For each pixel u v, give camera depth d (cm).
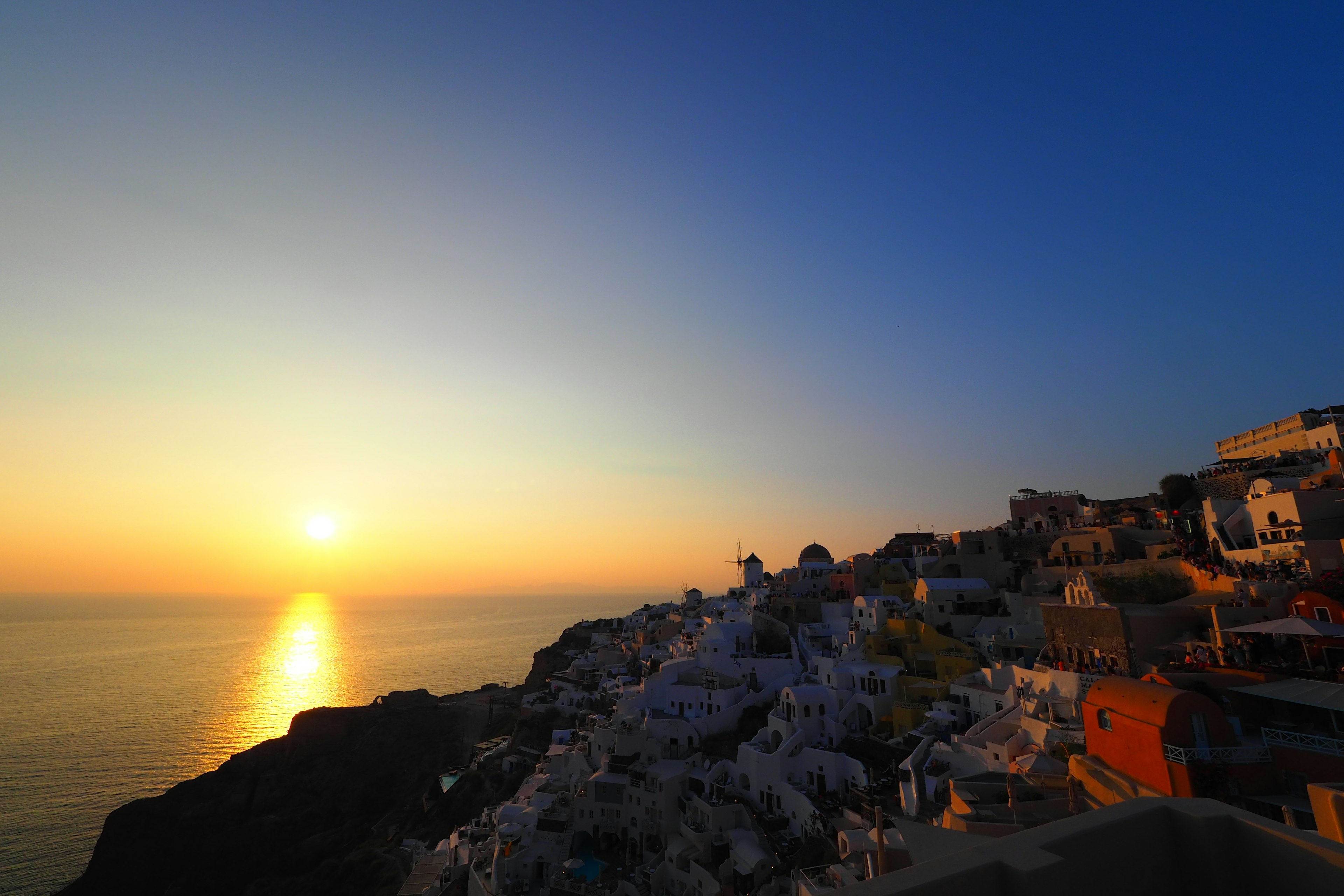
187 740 17775
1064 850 747
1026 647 6406
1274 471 6462
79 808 13325
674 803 6450
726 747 7112
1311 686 3134
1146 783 3036
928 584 8294
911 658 7131
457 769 12706
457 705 15312
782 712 6931
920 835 1370
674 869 5672
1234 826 815
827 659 7569
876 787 5284
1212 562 5616
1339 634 3469
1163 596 5828
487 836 8162
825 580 11462
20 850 11762
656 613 19438
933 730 5800
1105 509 9406
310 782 12825
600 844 6738
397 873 9281
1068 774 3606
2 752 16762
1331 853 718
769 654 9056
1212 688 3400
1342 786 1430
